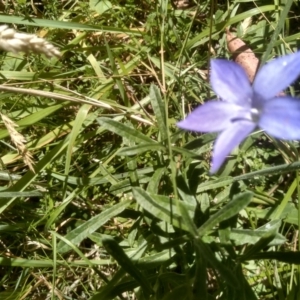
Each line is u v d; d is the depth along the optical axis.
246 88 0.08
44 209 0.16
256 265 0.14
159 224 0.13
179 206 0.10
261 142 0.16
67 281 0.15
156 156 0.15
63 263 0.14
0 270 0.16
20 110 0.16
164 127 0.13
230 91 0.08
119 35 0.18
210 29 0.15
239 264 0.12
